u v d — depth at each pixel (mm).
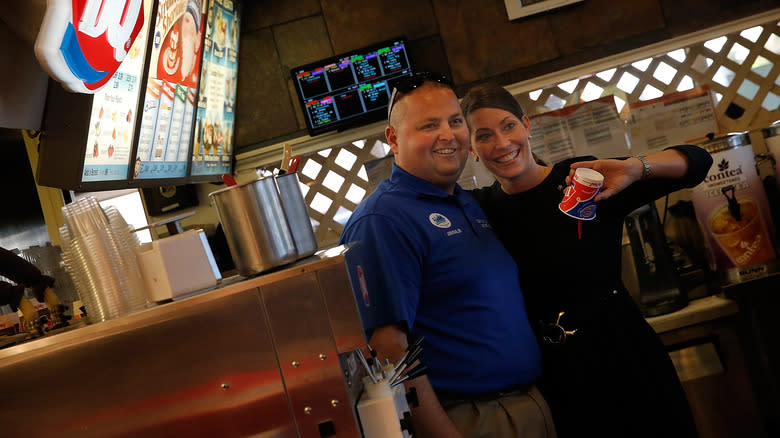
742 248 2760
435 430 1536
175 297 1258
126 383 1217
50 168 1873
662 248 2811
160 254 1257
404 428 1246
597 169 1760
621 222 1922
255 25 3389
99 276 1332
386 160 3277
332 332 1214
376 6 3367
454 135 1712
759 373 2732
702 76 3254
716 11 3246
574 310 1789
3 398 1215
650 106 3172
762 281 2697
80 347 1213
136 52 2125
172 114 2527
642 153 3164
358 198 3395
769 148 2965
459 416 1657
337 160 3404
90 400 1219
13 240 3152
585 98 3324
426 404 1534
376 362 1320
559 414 1803
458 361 1677
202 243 1308
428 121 1697
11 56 1615
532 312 1873
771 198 2982
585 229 1803
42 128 1830
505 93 1860
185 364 1215
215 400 1219
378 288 1595
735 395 2695
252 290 1215
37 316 1547
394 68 3236
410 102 1720
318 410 1216
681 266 2955
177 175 2660
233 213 1293
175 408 1219
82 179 1899
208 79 2920
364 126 3320
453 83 3348
